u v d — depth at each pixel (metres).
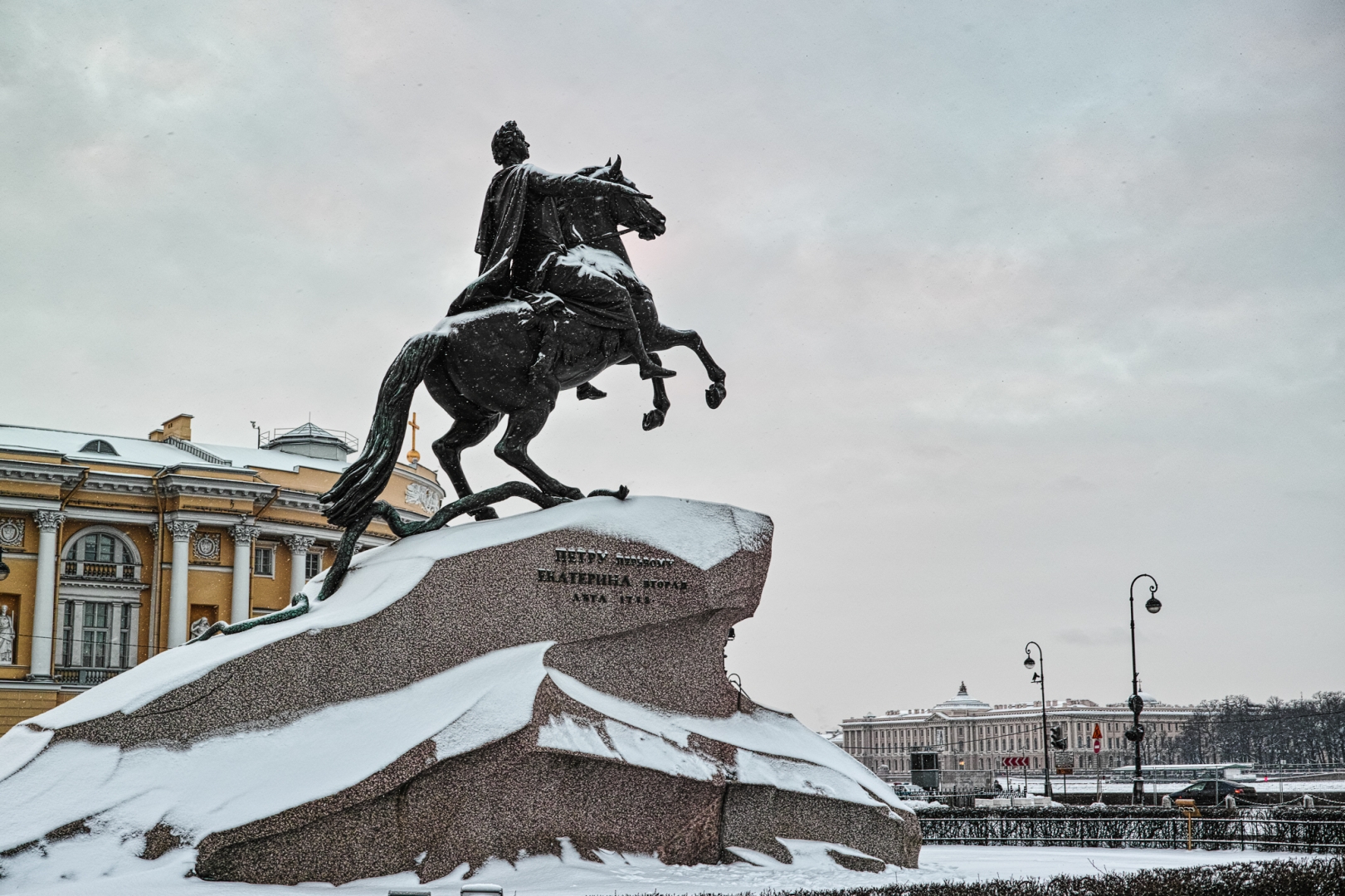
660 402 12.12
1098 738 31.72
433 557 10.23
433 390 11.34
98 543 46.91
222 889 8.30
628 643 10.69
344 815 8.83
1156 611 28.67
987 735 110.19
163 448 51.69
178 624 46.25
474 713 9.35
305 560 49.22
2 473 44.06
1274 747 95.31
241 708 9.31
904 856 10.74
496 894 7.40
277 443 54.81
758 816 10.30
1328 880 8.49
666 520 11.14
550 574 10.47
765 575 11.38
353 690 9.66
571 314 11.34
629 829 9.77
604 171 11.99
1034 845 18.44
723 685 11.09
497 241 11.45
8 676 43.97
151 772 8.84
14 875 8.16
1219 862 13.41
